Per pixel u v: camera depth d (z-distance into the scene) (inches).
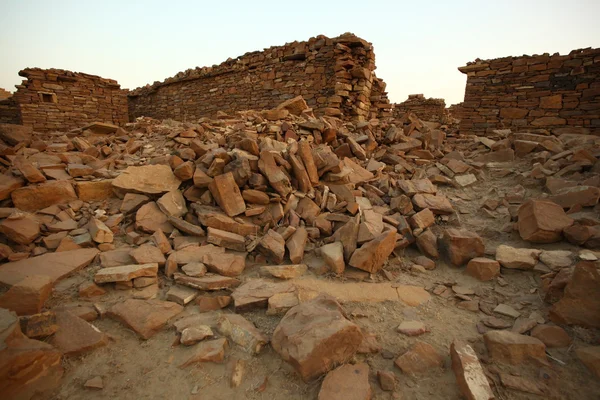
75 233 160.4
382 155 287.4
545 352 101.7
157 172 200.2
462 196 235.0
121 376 94.3
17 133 248.5
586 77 400.5
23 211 168.2
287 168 206.7
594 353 95.9
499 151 281.4
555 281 123.7
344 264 153.8
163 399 87.8
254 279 142.3
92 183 192.1
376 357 103.1
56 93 588.7
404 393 90.1
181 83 635.5
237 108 540.7
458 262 158.6
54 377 90.7
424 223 185.0
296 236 166.9
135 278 133.3
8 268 131.3
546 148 266.5
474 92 474.6
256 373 96.3
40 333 98.3
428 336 112.7
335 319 100.2
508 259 147.6
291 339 97.0
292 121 299.9
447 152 314.3
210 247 159.0
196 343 105.8
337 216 184.1
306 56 456.8
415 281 149.1
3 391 80.4
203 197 188.2
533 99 434.9
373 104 459.8
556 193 195.9
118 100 660.7
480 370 91.6
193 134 266.8
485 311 126.0
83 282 131.9
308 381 92.9
